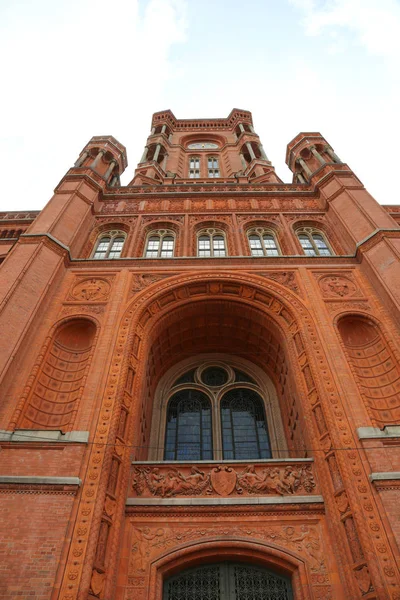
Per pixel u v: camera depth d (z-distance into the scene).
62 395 13.43
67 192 21.98
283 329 15.91
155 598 9.54
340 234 20.53
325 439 11.89
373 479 10.23
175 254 19.78
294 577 10.01
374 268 16.73
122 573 9.84
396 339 14.27
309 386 13.45
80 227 20.17
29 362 13.45
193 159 41.00
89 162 27.06
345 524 10.11
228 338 18.72
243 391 18.03
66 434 11.30
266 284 16.97
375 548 9.19
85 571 8.81
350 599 9.15
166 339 17.83
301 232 21.52
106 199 24.03
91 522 9.58
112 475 10.97
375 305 15.78
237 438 16.17
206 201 24.06
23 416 12.12
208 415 17.09
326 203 22.53
